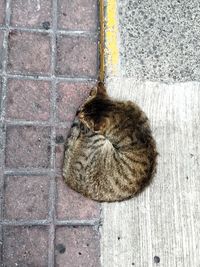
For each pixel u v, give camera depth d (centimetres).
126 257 96
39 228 95
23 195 96
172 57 104
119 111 88
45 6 101
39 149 97
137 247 97
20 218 95
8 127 97
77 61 101
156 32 104
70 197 97
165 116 102
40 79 99
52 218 96
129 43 103
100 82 93
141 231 97
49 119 99
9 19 100
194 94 104
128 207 98
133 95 101
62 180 97
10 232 94
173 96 103
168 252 98
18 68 99
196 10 105
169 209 99
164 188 99
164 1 105
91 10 103
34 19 101
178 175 100
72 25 102
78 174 92
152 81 102
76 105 100
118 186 92
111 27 102
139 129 91
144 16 104
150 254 97
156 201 99
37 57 100
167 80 103
